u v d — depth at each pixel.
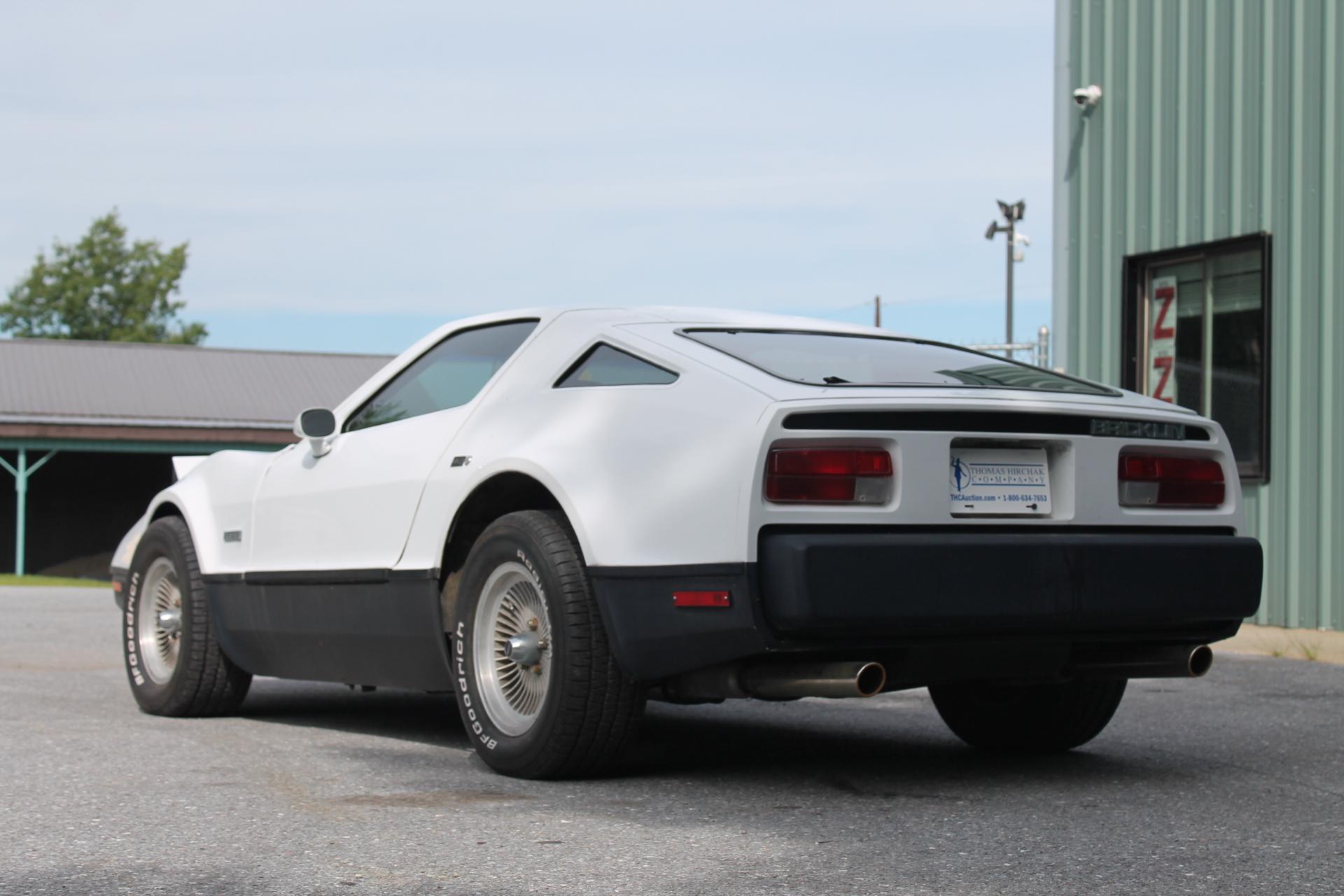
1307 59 9.13
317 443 5.38
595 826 3.59
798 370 4.10
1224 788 4.21
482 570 4.38
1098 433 4.12
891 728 5.56
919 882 3.04
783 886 2.99
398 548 4.81
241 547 5.67
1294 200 9.22
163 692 5.83
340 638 5.13
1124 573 4.01
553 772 4.22
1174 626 4.19
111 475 34.97
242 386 34.22
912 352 4.64
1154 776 4.43
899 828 3.59
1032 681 4.28
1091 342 10.97
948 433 3.88
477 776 4.32
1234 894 2.96
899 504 3.79
